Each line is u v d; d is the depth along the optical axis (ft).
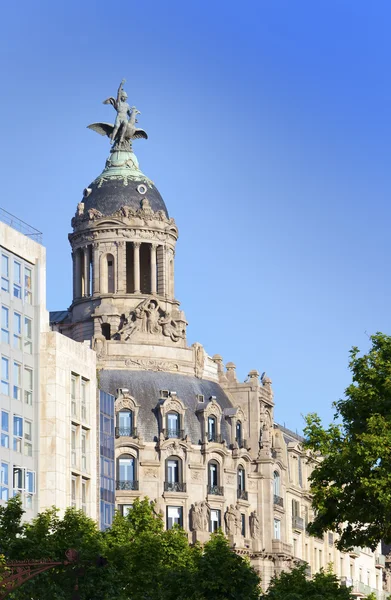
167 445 615.98
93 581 361.71
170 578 409.28
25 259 439.22
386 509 345.51
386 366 361.71
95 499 472.03
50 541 368.48
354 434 359.87
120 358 628.69
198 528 614.75
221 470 629.51
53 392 442.50
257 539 641.81
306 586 425.69
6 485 422.82
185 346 642.63
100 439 524.93
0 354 422.41
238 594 404.57
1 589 304.91
